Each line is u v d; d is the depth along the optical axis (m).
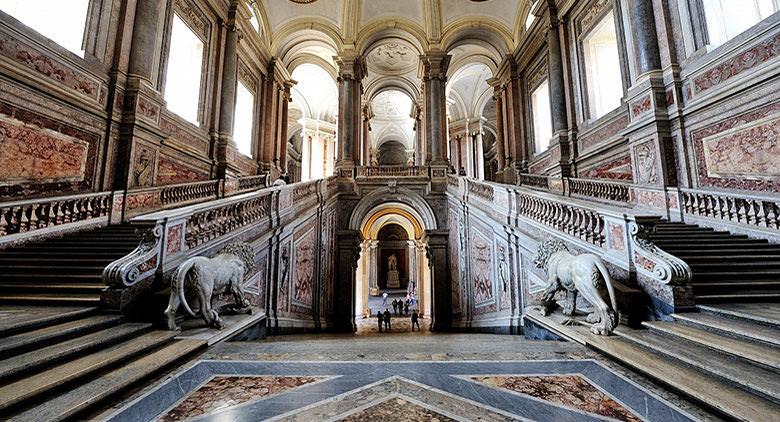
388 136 30.16
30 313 3.08
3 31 5.57
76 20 7.06
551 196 5.64
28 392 1.79
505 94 16.11
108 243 5.43
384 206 13.82
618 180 8.82
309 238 9.73
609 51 10.51
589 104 10.59
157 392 2.16
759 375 2.07
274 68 15.43
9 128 5.61
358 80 14.88
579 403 1.98
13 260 4.68
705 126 6.78
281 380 2.38
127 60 7.94
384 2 14.96
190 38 10.40
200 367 2.65
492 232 8.53
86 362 2.32
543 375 2.46
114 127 7.52
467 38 15.87
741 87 6.06
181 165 9.56
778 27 5.61
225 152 11.41
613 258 4.09
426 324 15.41
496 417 1.80
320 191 10.84
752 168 5.94
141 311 3.52
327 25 15.06
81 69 6.85
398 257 31.36
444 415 1.82
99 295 3.81
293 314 8.27
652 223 3.81
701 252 5.06
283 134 16.73
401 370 2.59
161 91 8.90
